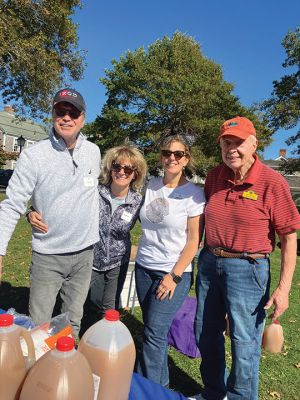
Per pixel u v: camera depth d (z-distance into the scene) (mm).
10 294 4910
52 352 1119
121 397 1317
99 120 35875
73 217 2471
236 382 2320
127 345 1313
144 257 2645
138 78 34281
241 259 2266
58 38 17453
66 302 2656
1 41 13375
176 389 3211
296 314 5316
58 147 2393
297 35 25250
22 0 14492
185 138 2545
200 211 2492
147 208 2625
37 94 16594
